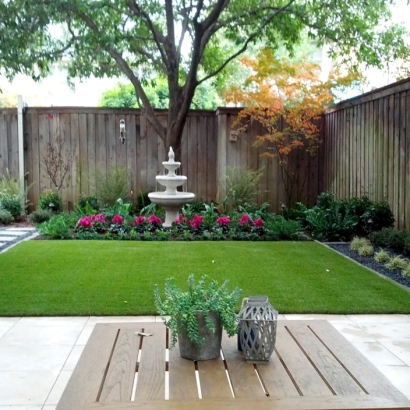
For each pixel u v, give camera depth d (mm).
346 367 1743
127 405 1428
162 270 5051
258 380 1633
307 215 7812
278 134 9078
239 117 9227
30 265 5266
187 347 1806
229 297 1857
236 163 9492
